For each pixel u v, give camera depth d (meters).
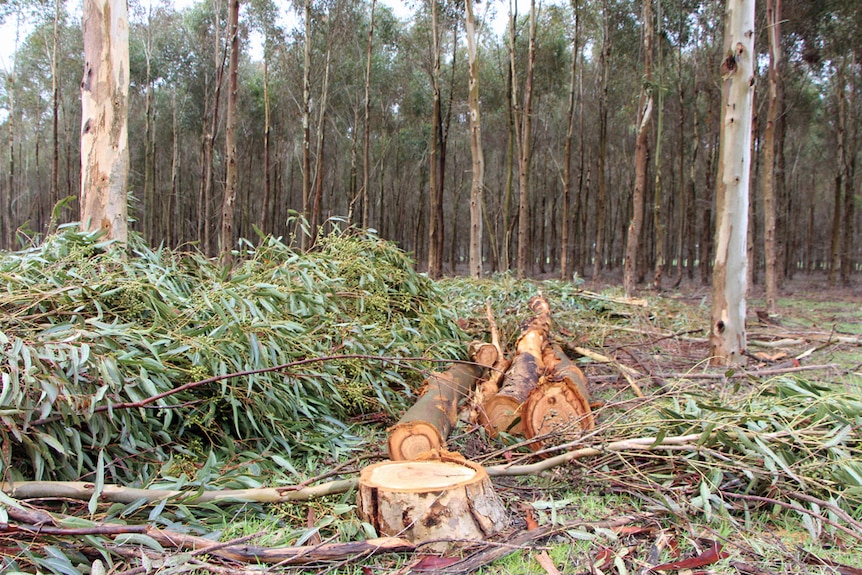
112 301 3.17
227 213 6.86
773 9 9.14
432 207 12.10
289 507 2.36
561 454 2.87
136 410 2.62
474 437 3.50
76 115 23.83
